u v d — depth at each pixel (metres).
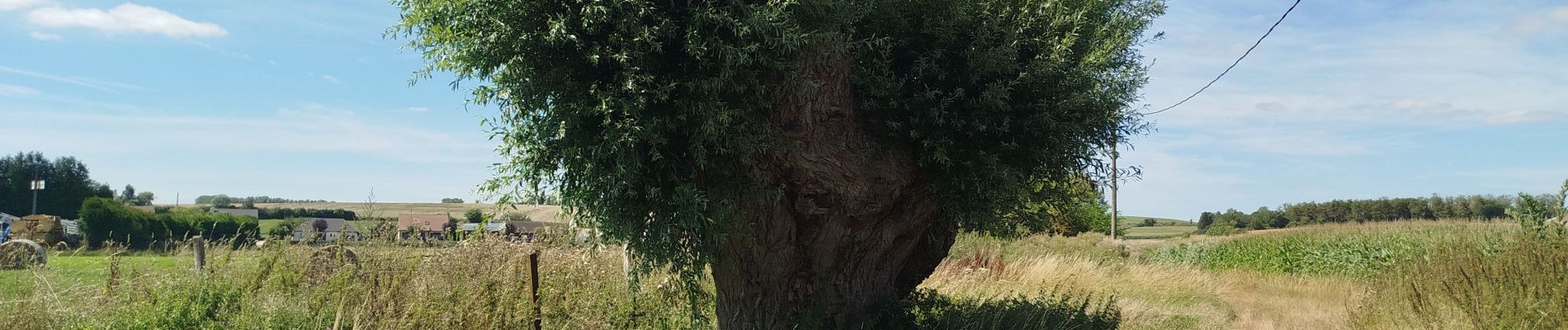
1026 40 6.54
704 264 6.26
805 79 5.83
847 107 6.29
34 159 59.84
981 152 6.49
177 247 7.23
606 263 8.17
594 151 5.54
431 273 6.85
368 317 5.99
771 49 5.66
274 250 6.79
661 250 6.00
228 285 6.15
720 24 5.43
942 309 8.04
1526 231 9.76
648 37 5.36
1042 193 7.46
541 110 5.73
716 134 5.65
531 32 5.48
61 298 6.22
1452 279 8.70
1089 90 6.61
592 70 5.73
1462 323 8.15
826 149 6.20
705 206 5.86
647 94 5.57
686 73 5.74
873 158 6.50
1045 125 6.54
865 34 6.51
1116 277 15.60
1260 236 23.67
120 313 5.77
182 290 5.94
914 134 6.36
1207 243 26.44
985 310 8.33
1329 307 13.23
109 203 27.69
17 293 6.30
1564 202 9.86
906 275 7.84
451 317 6.15
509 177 6.02
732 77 5.66
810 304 6.81
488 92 5.69
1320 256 20.55
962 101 6.48
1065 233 27.64
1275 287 17.11
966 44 6.48
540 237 8.20
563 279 7.23
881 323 7.07
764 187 6.16
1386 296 9.47
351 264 6.67
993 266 14.45
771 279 6.82
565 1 5.47
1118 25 6.95
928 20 6.38
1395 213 40.19
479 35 5.49
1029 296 11.74
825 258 6.81
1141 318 10.52
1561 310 7.60
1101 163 7.14
